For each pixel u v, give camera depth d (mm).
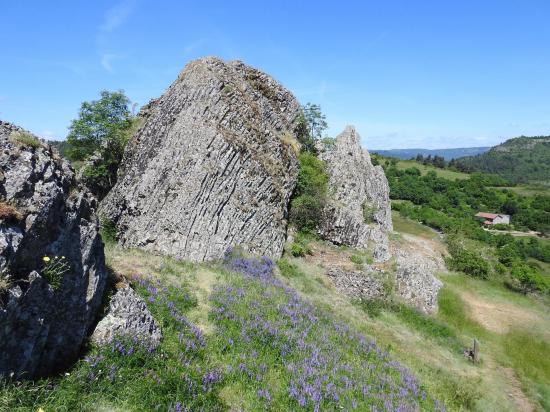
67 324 9461
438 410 15297
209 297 17922
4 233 8016
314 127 46312
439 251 45250
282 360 14188
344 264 31984
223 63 36344
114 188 32250
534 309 34438
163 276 18453
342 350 17547
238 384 11703
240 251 27328
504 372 23844
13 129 10086
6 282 7766
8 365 7883
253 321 16484
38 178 9312
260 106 37656
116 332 10734
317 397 12133
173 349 11906
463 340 26859
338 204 37781
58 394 8305
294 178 35844
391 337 23266
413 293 30938
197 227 26297
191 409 9617
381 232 38844
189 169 27938
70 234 9945
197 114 30734
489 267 43000
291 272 27938
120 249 23000
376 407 13156
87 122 37562
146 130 33938
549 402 20906
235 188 28875
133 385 9398
